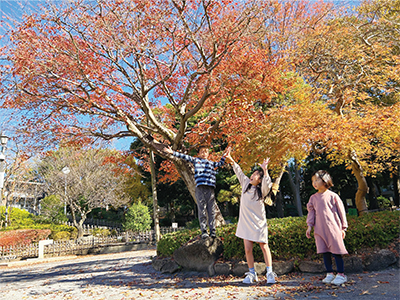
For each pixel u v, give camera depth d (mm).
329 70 8375
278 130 7250
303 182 28844
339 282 3611
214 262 5109
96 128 8195
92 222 34281
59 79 6906
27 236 18094
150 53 6727
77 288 5414
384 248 4656
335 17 11289
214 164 5582
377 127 6137
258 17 7383
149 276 5859
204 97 7055
